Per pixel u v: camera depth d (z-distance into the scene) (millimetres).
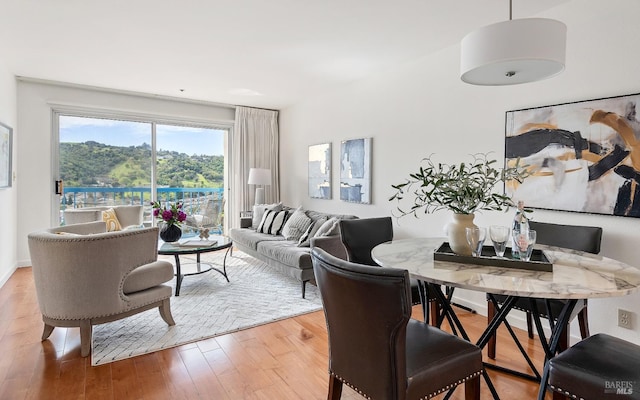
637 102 2158
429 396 1328
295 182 5898
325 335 2682
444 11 2646
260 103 5824
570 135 2465
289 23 2861
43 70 4109
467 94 3160
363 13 2691
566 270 1577
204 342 2555
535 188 2664
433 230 3486
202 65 3898
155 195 5578
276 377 2113
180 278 3574
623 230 2238
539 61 1600
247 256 5305
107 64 3893
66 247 2230
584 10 2400
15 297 3404
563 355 1369
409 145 3742
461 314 3133
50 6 2607
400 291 1176
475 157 3096
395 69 3902
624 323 2268
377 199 4164
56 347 2436
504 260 1646
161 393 1938
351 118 4566
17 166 4469
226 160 6254
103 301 2348
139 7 2621
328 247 3545
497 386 2025
